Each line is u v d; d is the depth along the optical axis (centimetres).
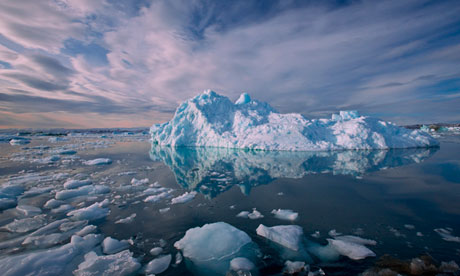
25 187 868
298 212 587
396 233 454
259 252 398
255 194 759
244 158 1655
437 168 1112
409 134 2178
